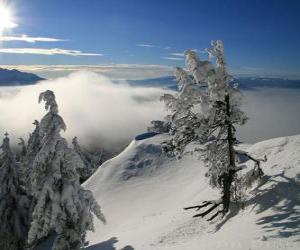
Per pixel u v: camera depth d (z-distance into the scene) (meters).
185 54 21.16
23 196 32.03
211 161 22.72
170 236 23.62
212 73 20.67
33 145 34.69
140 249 22.95
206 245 17.62
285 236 15.30
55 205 25.17
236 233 18.02
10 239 30.75
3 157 32.06
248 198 23.05
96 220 45.53
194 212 27.69
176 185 50.91
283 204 19.67
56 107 25.28
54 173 25.27
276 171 24.58
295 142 29.50
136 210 45.41
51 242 30.02
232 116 21.39
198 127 21.64
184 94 21.00
